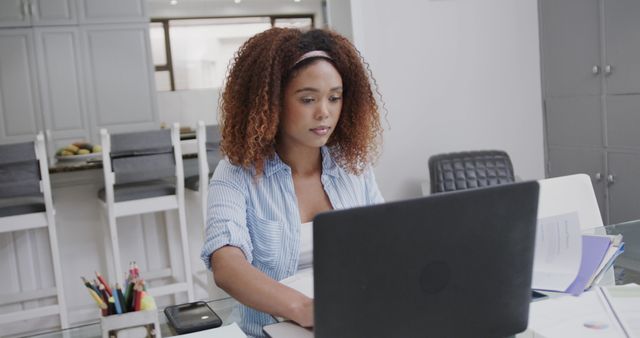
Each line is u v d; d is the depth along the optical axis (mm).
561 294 1174
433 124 3713
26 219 2764
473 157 3100
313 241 747
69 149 3566
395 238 773
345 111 1496
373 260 772
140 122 5191
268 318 1154
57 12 4926
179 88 7414
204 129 2941
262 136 1344
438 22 3670
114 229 2881
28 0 4855
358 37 3479
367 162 1557
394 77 3590
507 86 3871
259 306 1086
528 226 864
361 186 1565
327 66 1330
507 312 891
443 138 3742
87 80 5035
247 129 1368
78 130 5062
